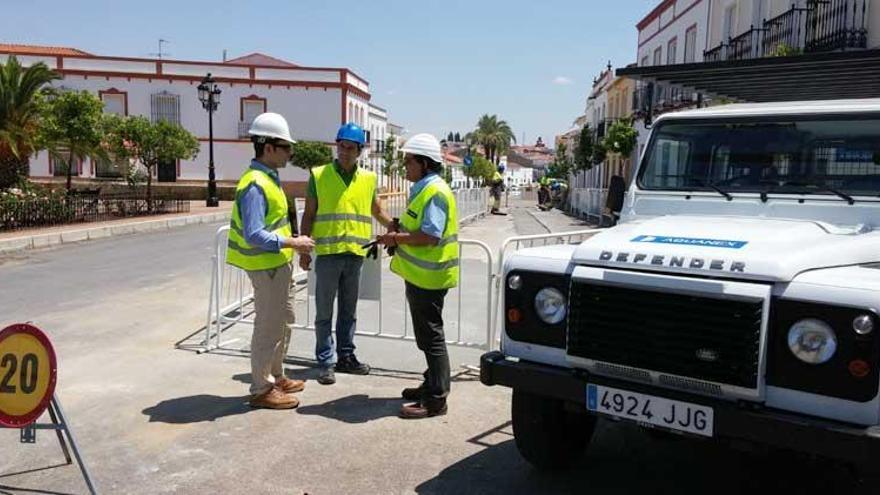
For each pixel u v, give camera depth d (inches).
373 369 251.3
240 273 323.6
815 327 117.5
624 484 165.9
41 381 142.3
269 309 206.1
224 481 162.9
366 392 226.5
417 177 199.9
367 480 164.7
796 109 176.1
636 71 243.9
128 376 238.7
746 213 173.5
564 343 145.8
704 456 183.0
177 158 1000.2
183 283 420.5
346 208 229.5
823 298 116.6
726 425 124.9
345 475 167.2
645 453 184.9
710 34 866.1
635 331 133.2
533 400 160.4
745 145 180.1
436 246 195.6
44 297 374.0
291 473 167.6
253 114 1743.4
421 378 241.3
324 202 229.1
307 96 1761.8
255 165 202.1
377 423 199.9
